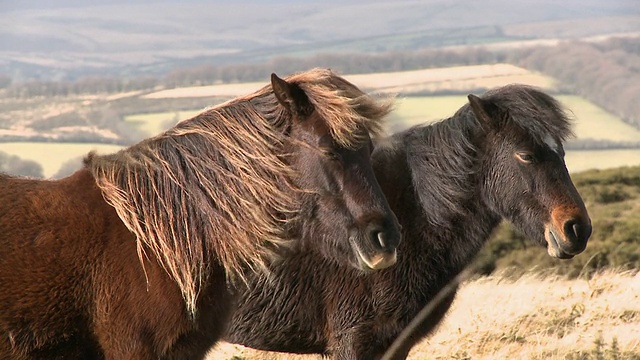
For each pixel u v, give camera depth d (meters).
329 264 10.45
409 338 10.64
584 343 12.94
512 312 14.59
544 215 10.45
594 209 30.28
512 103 10.60
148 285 7.00
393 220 7.47
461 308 15.38
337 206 7.45
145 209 7.19
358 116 7.36
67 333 6.98
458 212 10.63
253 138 7.52
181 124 7.67
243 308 10.69
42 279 6.88
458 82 107.19
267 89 7.78
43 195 7.16
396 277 10.41
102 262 7.01
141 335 6.98
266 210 7.50
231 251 7.35
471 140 10.73
